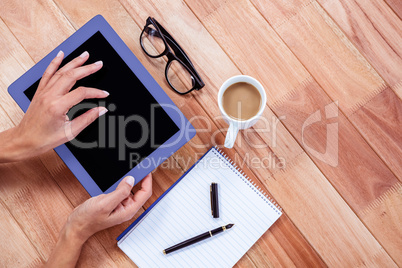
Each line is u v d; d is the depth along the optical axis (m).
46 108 0.75
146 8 0.91
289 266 0.88
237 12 0.90
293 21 0.90
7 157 0.83
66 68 0.78
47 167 0.90
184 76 0.91
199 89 0.88
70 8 0.91
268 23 0.90
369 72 0.90
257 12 0.90
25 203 0.90
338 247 0.87
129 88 0.81
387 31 0.89
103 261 0.89
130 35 0.91
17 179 0.90
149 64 0.91
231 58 0.90
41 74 0.81
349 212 0.88
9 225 0.89
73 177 0.90
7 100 0.91
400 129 0.89
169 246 0.88
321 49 0.90
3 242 0.89
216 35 0.91
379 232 0.87
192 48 0.91
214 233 0.86
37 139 0.79
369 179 0.88
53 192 0.90
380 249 0.87
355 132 0.89
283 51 0.90
